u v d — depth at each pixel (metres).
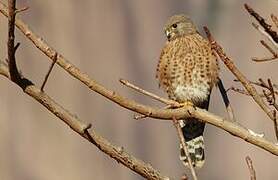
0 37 16.11
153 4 18.41
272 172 17.59
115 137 17.78
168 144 17.78
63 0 18.22
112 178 17.53
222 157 17.91
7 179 17.52
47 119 17.59
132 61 18.39
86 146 17.53
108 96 4.73
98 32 18.39
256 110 17.67
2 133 17.52
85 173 17.52
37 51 17.56
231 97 17.53
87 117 17.70
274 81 18.42
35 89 4.64
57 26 18.22
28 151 17.56
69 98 17.62
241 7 18.64
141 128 17.78
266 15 17.86
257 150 17.84
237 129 4.95
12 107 17.59
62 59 4.63
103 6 18.38
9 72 4.59
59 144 17.53
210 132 18.03
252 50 18.62
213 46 4.62
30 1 18.03
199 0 18.66
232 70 4.65
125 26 18.42
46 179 17.50
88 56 18.31
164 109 5.19
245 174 17.81
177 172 17.66
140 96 18.03
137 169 4.63
